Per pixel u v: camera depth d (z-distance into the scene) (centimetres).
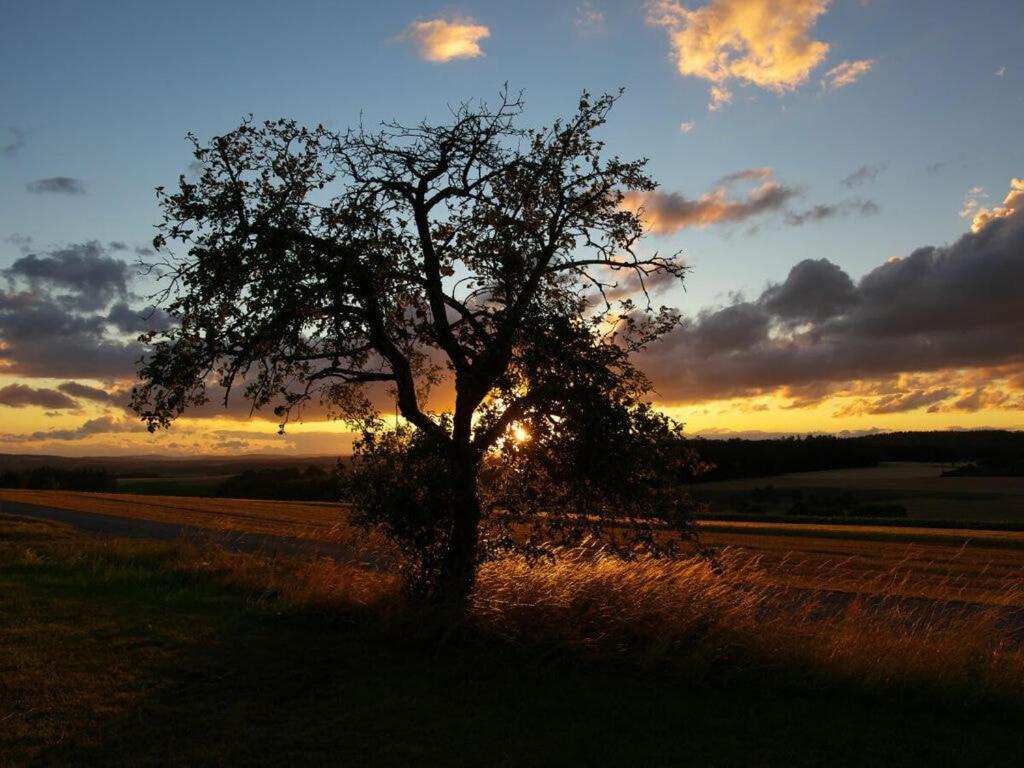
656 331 1088
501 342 1022
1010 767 642
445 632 951
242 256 998
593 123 1082
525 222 1110
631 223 1105
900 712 775
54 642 941
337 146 1059
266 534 2488
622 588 1013
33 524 2519
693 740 690
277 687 809
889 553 2225
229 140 1025
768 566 1844
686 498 1012
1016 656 860
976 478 7169
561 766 628
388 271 1018
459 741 675
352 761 626
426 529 1032
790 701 803
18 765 600
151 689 788
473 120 1069
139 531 2628
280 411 1077
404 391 1073
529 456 1007
